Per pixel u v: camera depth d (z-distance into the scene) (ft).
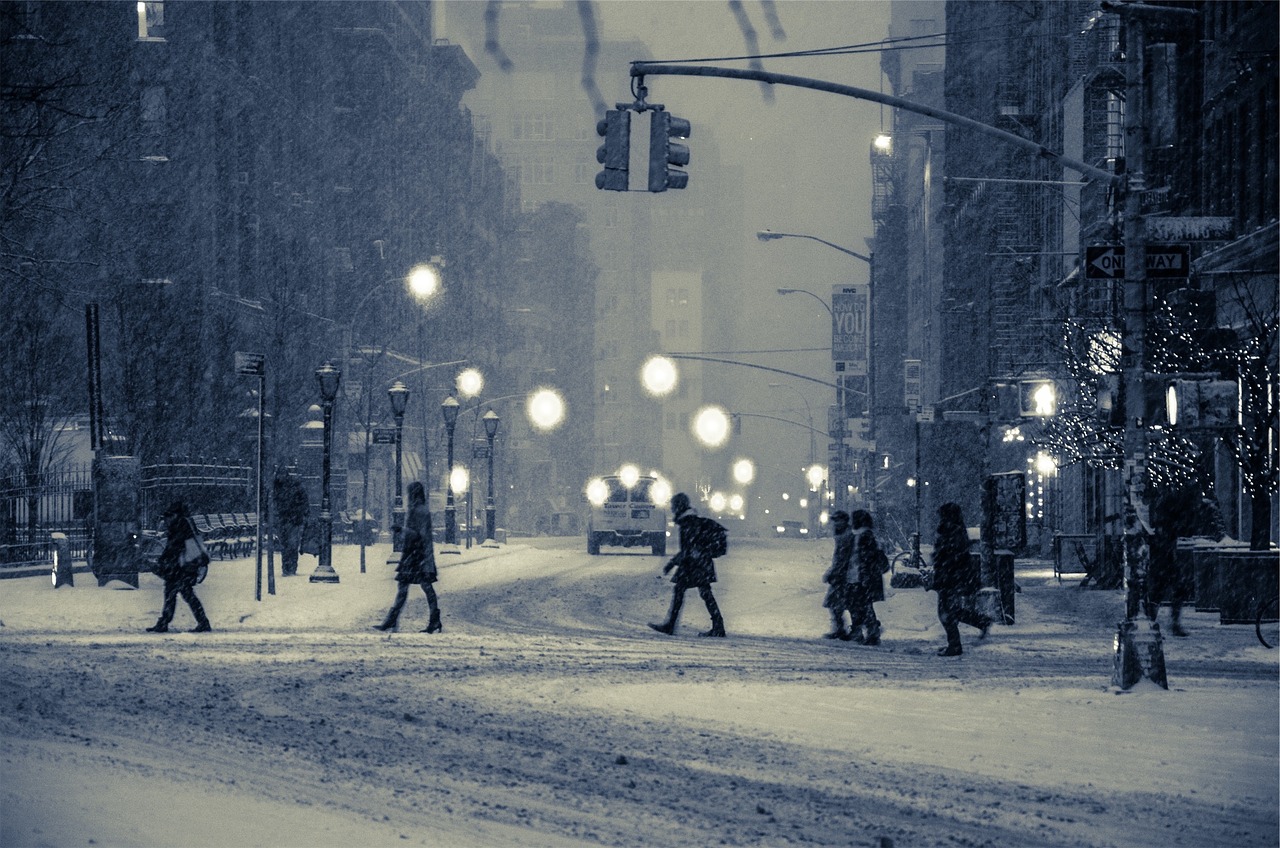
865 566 99.30
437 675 72.59
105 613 107.14
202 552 96.07
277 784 40.27
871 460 227.20
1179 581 98.78
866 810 40.55
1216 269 153.99
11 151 154.51
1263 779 45.85
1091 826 38.70
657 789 43.24
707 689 68.64
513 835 34.78
